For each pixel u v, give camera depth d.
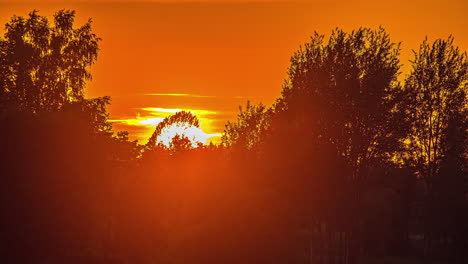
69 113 57.22
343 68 66.75
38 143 48.84
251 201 57.75
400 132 66.31
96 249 56.47
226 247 56.44
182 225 61.94
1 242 46.16
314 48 69.31
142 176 64.56
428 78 72.25
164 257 58.44
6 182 47.19
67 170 49.34
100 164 54.62
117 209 62.62
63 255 49.75
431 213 71.38
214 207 58.91
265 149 65.00
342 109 65.25
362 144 65.38
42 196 47.50
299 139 64.12
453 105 71.00
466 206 70.38
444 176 69.81
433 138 70.69
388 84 67.06
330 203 62.97
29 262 47.25
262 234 56.88
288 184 61.78
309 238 65.00
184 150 67.81
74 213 49.50
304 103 65.62
